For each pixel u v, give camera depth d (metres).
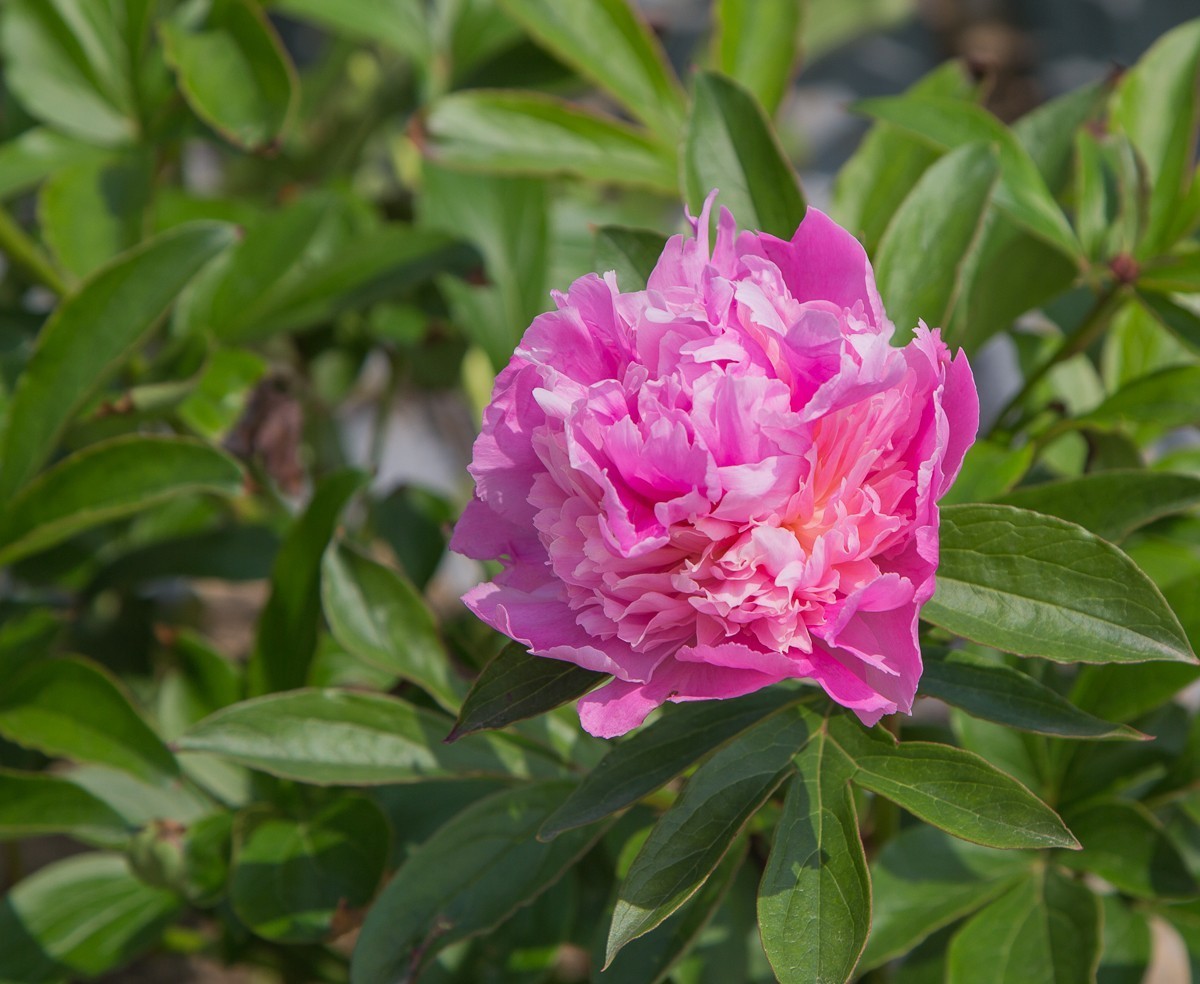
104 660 1.46
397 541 1.41
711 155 1.13
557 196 1.76
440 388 1.66
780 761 1.02
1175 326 1.16
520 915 1.21
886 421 0.99
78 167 1.32
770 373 1.00
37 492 1.21
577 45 1.29
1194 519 1.20
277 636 1.21
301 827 1.18
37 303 1.85
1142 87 1.21
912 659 0.98
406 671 1.18
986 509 1.02
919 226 1.10
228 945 1.34
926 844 1.15
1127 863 1.13
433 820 1.28
